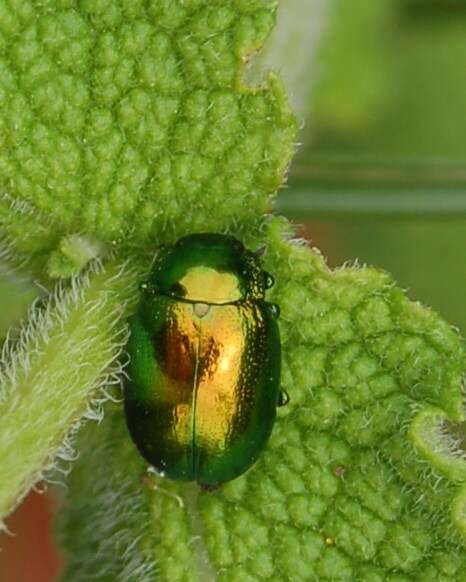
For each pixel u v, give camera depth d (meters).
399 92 0.13
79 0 0.10
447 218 0.12
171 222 0.10
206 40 0.10
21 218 0.10
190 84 0.10
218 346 0.10
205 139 0.10
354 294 0.10
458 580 0.09
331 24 0.12
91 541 0.10
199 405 0.10
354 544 0.10
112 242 0.10
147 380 0.10
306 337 0.10
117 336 0.10
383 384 0.10
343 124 0.13
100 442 0.10
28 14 0.10
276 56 0.11
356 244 0.13
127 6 0.10
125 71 0.10
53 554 0.13
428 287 0.13
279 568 0.10
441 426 0.09
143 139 0.10
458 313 0.13
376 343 0.10
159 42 0.10
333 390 0.10
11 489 0.09
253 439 0.10
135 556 0.10
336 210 0.12
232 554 0.10
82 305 0.10
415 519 0.10
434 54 0.13
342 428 0.10
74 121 0.10
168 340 0.10
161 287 0.10
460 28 0.13
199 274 0.10
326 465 0.10
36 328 0.10
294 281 0.10
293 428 0.10
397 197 0.12
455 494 0.09
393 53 0.13
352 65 0.13
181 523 0.10
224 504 0.10
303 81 0.11
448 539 0.09
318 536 0.10
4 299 0.10
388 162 0.12
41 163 0.10
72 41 0.10
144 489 0.10
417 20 0.13
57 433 0.09
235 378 0.10
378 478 0.10
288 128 0.10
